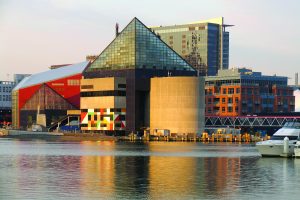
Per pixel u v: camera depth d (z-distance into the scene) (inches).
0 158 6003.9
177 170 4763.8
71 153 6875.0
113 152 7130.9
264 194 3521.2
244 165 5211.6
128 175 4372.5
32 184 3860.7
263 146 6131.9
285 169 4845.0
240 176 4350.4
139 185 3831.2
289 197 3430.1
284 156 6048.2
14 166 5068.9
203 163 5423.2
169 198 3363.7
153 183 3927.2
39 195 3435.0
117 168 4913.9
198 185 3846.0
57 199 3314.5
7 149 7844.5
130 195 3444.9
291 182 4028.1
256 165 5206.7
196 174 4466.0
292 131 6117.1
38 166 5078.7
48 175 4360.2
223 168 4931.1
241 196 3447.3
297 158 5925.2
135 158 6048.2
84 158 6023.6
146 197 3388.3
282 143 6043.3
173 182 3981.3
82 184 3865.7
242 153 6978.4
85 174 4431.6
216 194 3501.5
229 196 3442.4
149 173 4520.2
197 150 7667.3
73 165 5177.2
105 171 4660.4
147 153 6924.2
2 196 3403.1
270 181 4074.8
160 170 4753.9
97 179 4121.6
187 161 5669.3
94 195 3442.4
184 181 4037.9
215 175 4399.6
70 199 3316.9
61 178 4175.7
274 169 4847.4
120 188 3693.4
